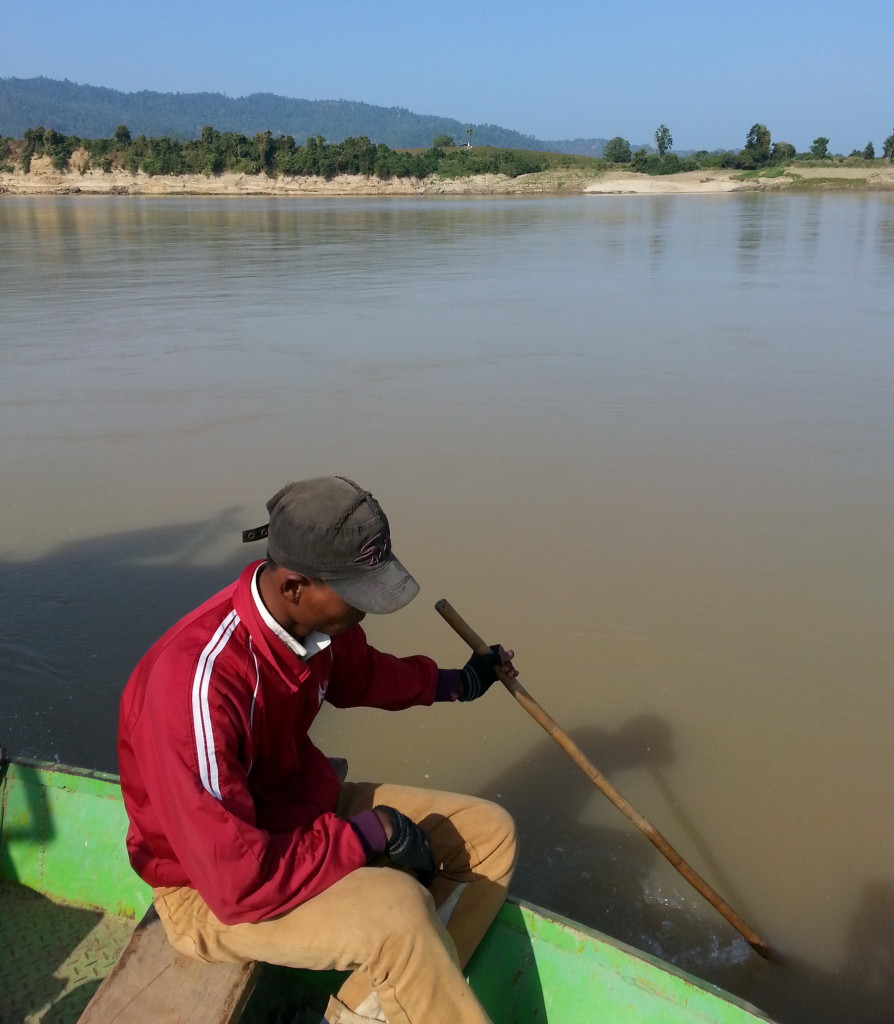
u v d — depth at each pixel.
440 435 7.28
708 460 6.67
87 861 2.67
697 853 3.29
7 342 10.51
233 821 1.75
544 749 3.83
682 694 4.13
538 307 12.56
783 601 4.82
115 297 13.43
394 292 13.95
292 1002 2.38
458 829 2.25
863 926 3.02
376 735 3.92
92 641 4.56
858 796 3.56
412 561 5.25
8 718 4.00
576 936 2.19
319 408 8.00
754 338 10.40
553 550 5.37
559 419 7.62
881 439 7.02
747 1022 2.00
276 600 1.87
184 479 6.49
